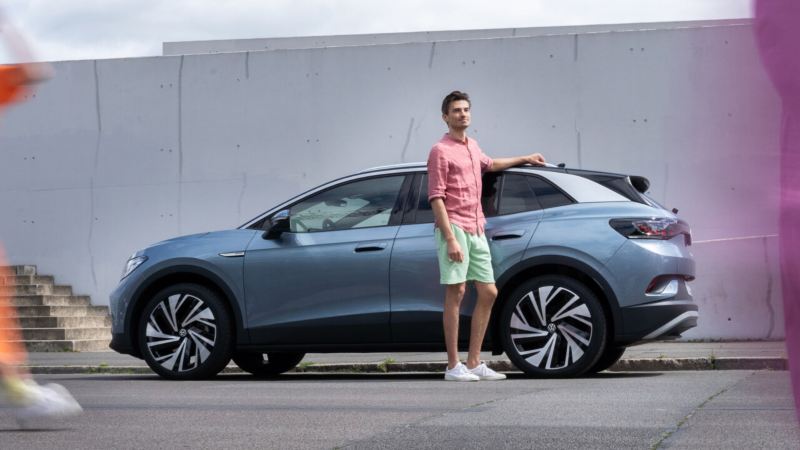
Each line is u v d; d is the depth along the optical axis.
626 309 7.17
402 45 13.12
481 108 12.92
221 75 13.62
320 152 13.35
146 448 3.76
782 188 0.88
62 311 13.75
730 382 6.39
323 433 4.18
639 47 12.51
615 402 5.26
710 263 11.94
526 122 12.80
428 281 7.51
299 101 13.40
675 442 3.74
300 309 7.79
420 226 7.63
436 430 4.20
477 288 7.32
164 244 8.27
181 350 7.98
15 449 3.74
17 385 3.98
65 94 14.02
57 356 11.99
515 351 7.38
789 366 0.95
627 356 9.30
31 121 14.08
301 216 8.01
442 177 7.26
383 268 7.61
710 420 4.41
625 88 12.56
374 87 13.21
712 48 12.28
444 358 10.09
